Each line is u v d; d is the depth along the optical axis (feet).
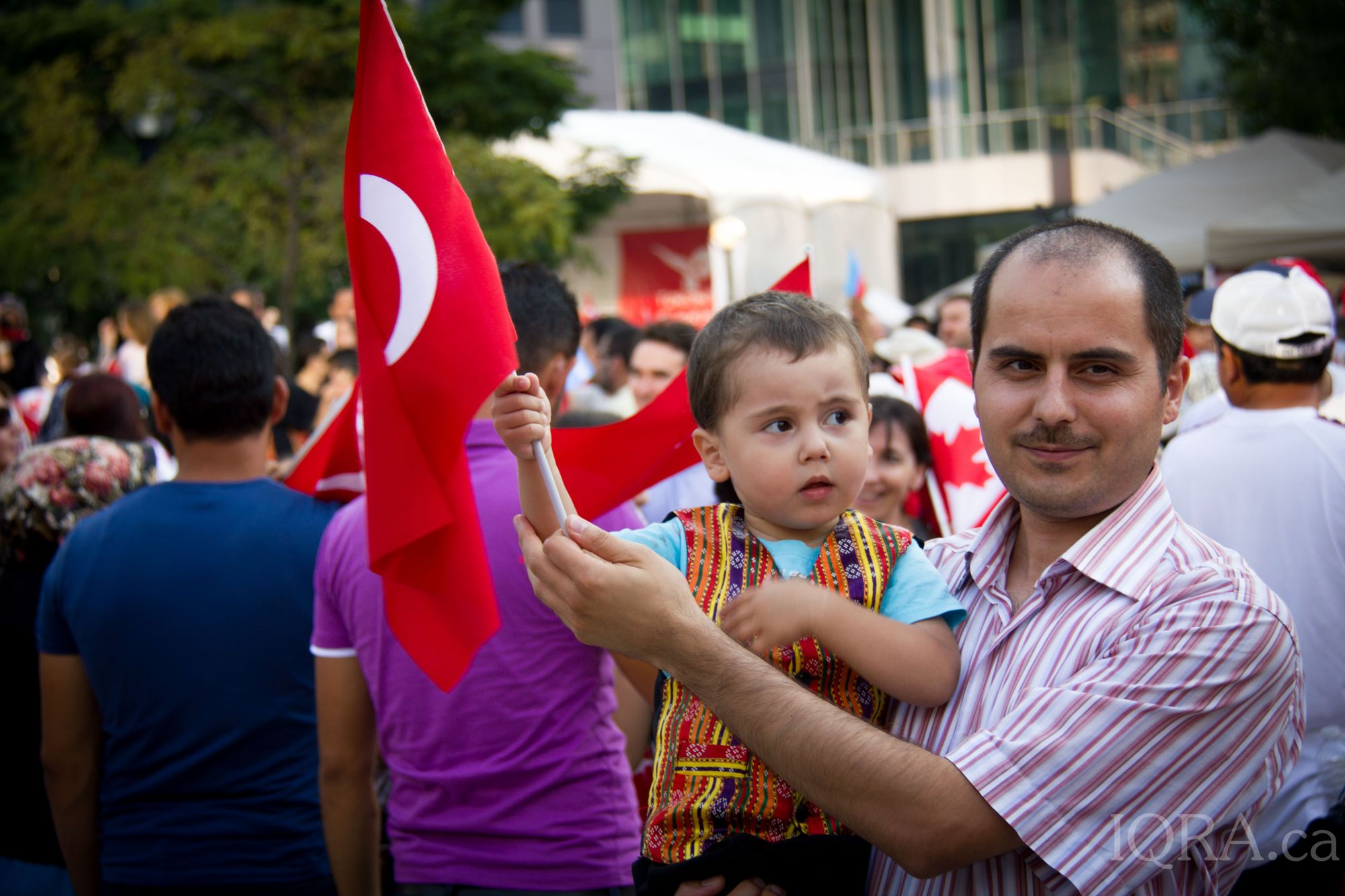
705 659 5.33
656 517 13.83
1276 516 9.18
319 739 8.41
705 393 6.42
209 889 8.34
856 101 95.76
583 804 7.77
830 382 6.13
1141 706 5.02
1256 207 35.76
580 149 55.01
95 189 41.96
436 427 6.43
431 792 7.80
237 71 42.01
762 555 6.29
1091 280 5.35
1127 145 87.25
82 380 12.11
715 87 95.45
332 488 9.19
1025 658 5.64
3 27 44.39
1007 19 90.99
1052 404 5.36
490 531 7.81
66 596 8.63
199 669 8.41
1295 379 9.57
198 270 41.98
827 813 5.26
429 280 6.42
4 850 9.75
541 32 92.53
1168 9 85.87
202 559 8.53
